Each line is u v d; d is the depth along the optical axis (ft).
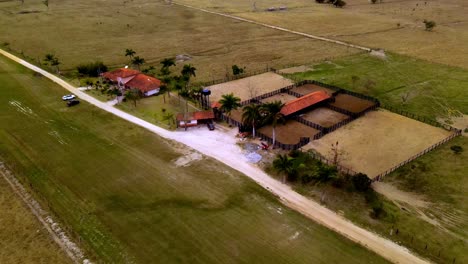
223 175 232.94
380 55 483.51
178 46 529.04
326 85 378.94
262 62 464.24
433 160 249.55
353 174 232.73
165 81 378.53
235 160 249.34
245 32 606.55
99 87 377.71
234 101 286.25
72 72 420.77
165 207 204.95
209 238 182.91
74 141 272.92
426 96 356.38
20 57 467.93
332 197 212.64
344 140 276.21
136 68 436.76
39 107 327.67
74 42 542.98
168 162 247.29
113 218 197.16
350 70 431.84
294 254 173.17
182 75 386.73
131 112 321.32
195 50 513.04
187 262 168.86
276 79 406.82
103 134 283.59
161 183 225.56
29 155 254.88
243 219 195.83
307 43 545.85
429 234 186.60
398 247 178.29
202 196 213.87
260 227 190.29
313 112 323.78
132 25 645.92
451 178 230.07
